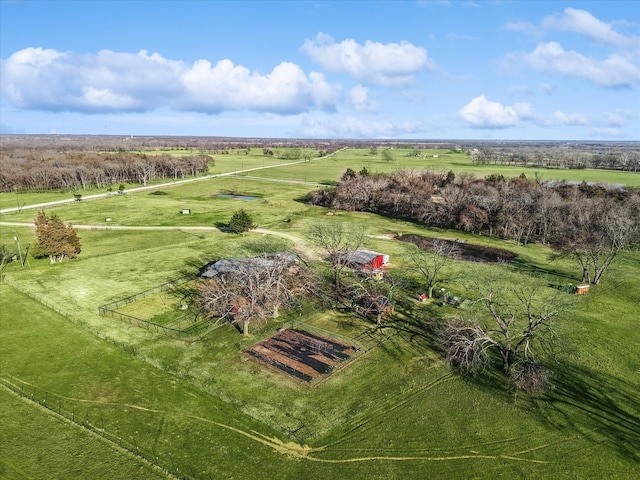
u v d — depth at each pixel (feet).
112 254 260.62
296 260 231.30
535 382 134.21
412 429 119.44
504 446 113.70
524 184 407.44
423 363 150.82
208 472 104.73
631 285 223.92
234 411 125.90
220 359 150.82
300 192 496.64
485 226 339.36
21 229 316.40
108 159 609.42
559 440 115.96
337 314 187.21
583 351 158.61
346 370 146.10
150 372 143.43
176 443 113.70
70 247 246.47
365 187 409.90
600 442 115.55
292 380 139.95
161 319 178.70
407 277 231.91
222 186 533.96
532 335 146.30
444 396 133.49
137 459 107.96
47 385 135.95
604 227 257.75
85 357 151.33
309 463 107.86
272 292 178.91
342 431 118.83
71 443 112.78
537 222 317.63
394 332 172.24
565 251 248.93
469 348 139.74
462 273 238.48
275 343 162.09
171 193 483.10
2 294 201.57
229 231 317.01
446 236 326.24
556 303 186.19
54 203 416.87
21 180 492.95
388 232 330.34
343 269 235.40
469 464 107.76
